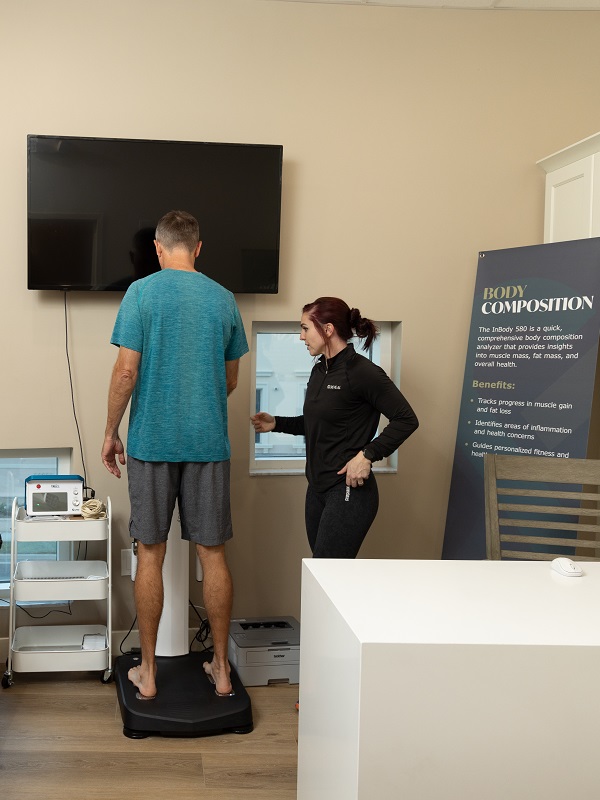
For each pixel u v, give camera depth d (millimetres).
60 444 3828
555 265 3730
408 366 4105
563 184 3943
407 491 4137
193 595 3990
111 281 3707
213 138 3871
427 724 1666
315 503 3383
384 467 4176
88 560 3916
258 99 3902
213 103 3861
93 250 3682
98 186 3666
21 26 3682
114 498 3896
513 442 3797
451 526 4008
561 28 4105
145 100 3805
